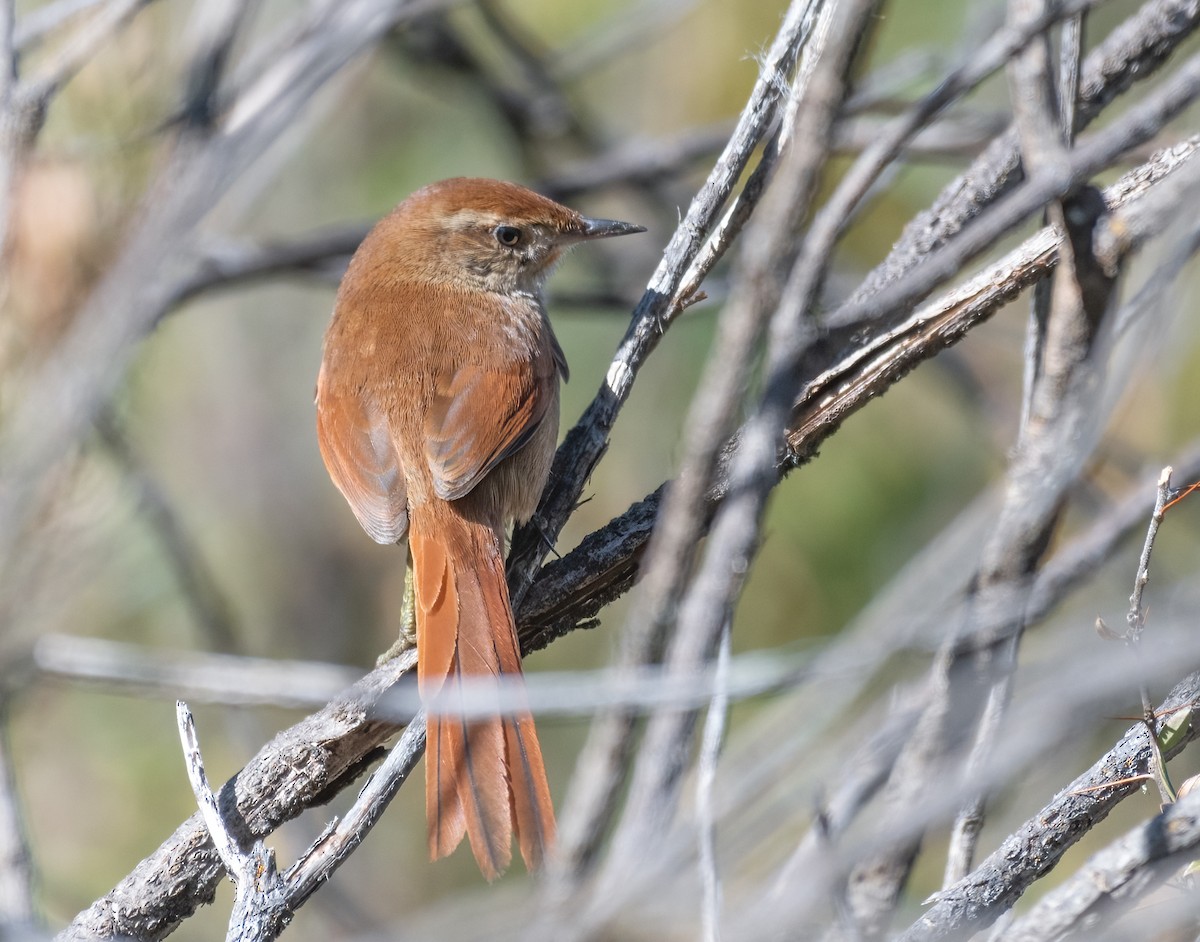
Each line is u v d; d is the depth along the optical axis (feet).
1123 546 28.48
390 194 58.18
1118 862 18.79
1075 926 18.88
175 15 39.45
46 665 34.40
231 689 33.60
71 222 34.55
